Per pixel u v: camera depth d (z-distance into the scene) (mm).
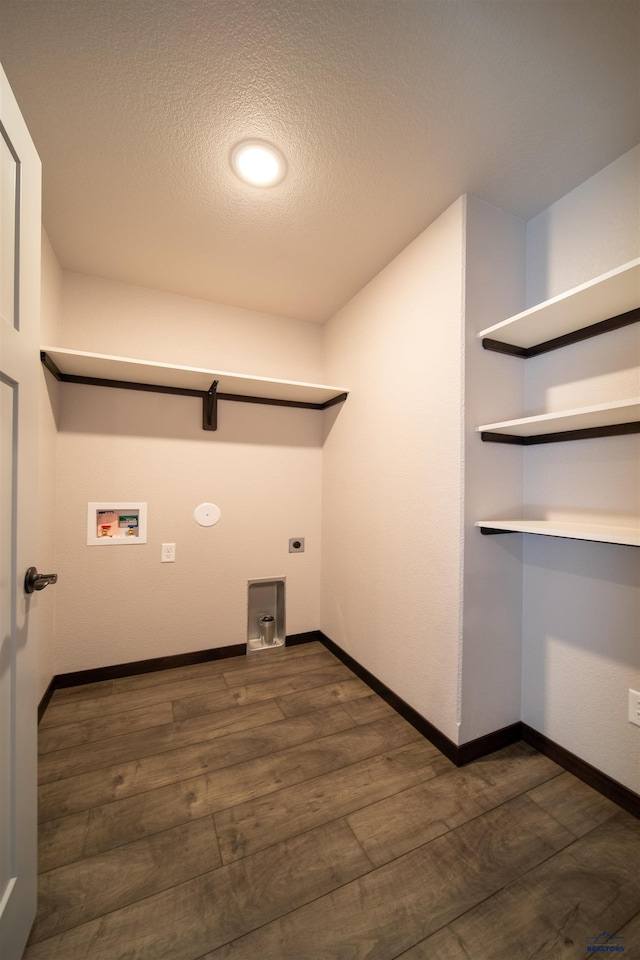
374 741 1615
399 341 1864
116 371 1978
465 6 917
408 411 1787
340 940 900
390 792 1341
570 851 1124
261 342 2531
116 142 1279
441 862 1088
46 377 1783
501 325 1409
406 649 1782
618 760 1312
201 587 2359
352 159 1342
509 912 960
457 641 1493
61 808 1260
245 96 1128
